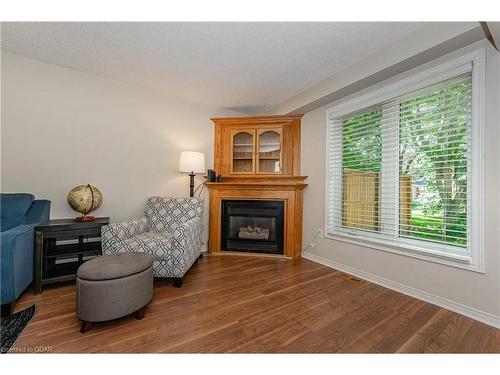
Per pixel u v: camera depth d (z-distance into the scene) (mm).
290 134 3473
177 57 2332
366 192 2566
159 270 2221
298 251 3289
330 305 1886
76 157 2625
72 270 2266
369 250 2449
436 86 1967
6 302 1658
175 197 3273
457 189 1840
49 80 2484
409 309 1831
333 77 2635
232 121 3566
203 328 1558
